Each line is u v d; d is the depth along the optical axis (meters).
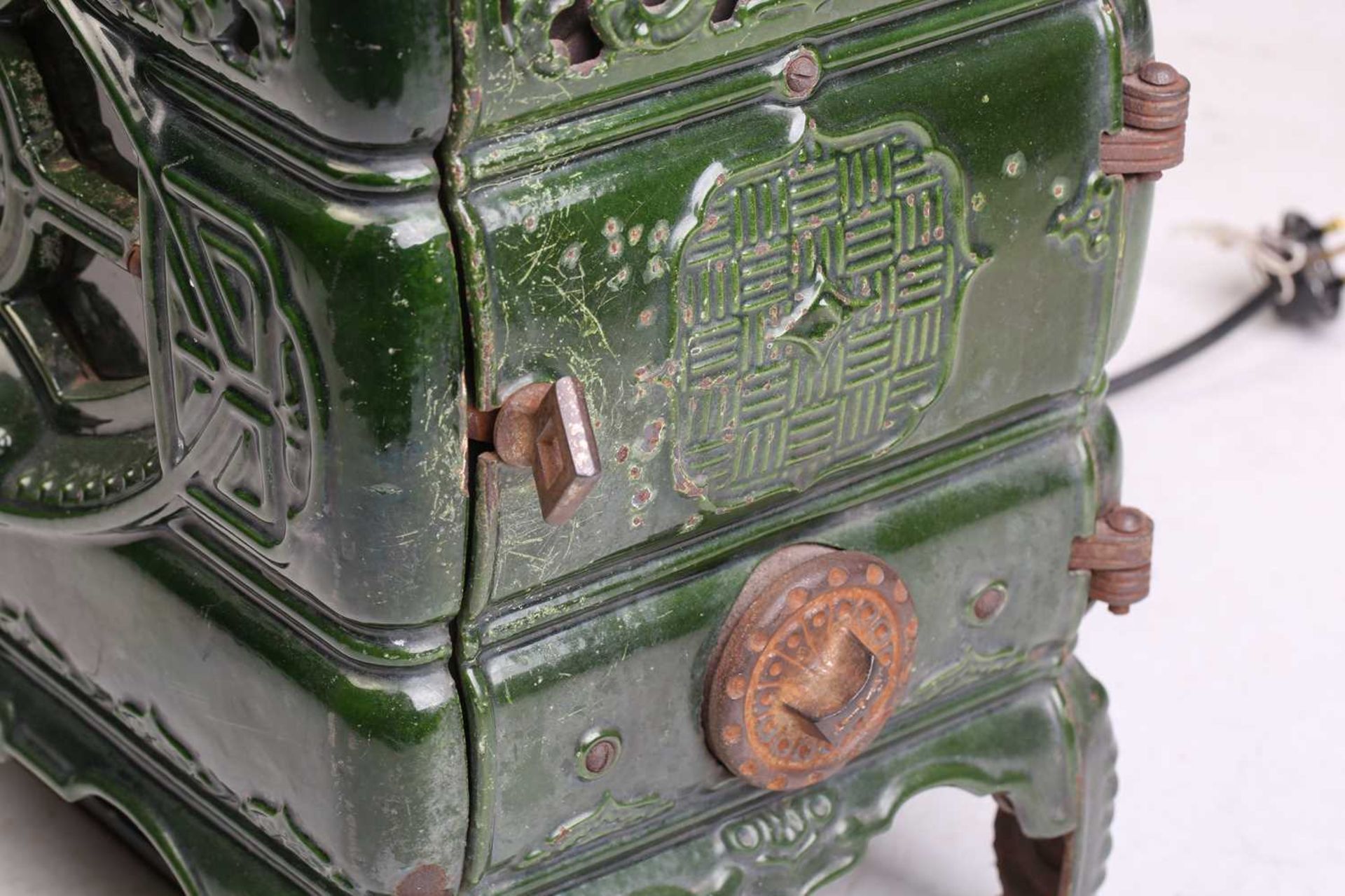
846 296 1.03
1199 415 1.55
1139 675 1.38
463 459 0.97
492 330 0.95
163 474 1.02
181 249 0.98
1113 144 1.08
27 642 1.16
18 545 1.13
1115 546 1.15
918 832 1.29
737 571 1.06
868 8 1.00
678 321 1.00
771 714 1.08
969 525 1.11
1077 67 1.06
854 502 1.08
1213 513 1.49
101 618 1.10
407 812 1.01
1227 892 1.27
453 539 0.98
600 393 0.99
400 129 0.92
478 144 0.94
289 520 0.99
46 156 1.06
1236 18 1.85
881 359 1.05
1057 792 1.19
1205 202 1.69
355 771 1.01
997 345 1.08
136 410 1.09
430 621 0.99
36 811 1.26
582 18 0.96
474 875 1.04
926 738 1.15
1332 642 1.41
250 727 1.04
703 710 1.07
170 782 1.12
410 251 0.93
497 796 1.03
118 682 1.11
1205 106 1.77
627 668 1.04
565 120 0.96
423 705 1.00
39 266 1.09
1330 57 1.82
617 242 0.97
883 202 1.03
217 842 1.10
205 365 0.99
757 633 1.06
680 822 1.09
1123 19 1.07
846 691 1.08
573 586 1.03
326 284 0.94
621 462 1.00
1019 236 1.07
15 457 1.09
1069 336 1.10
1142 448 1.53
